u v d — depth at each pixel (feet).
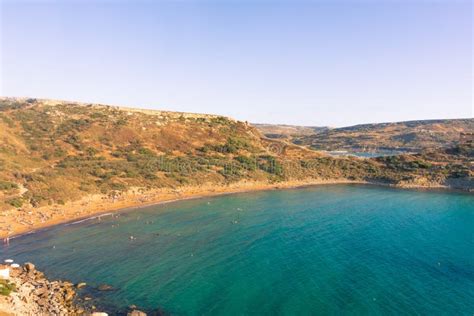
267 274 201.98
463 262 215.51
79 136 498.28
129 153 493.77
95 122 554.87
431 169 544.62
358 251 236.22
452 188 481.46
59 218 304.71
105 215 323.16
